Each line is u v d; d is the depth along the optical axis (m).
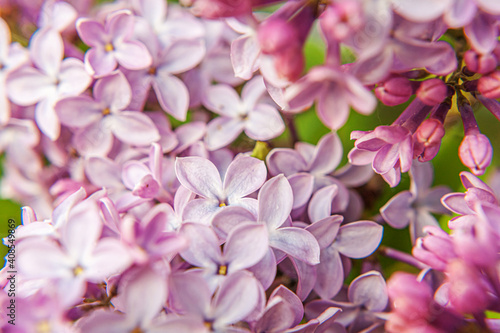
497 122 0.17
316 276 0.15
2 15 0.17
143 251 0.13
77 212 0.13
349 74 0.13
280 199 0.15
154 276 0.13
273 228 0.14
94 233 0.13
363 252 0.15
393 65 0.13
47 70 0.16
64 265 0.13
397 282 0.13
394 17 0.13
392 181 0.15
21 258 0.13
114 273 0.14
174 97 0.17
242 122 0.17
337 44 0.13
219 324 0.13
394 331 0.13
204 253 0.14
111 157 0.17
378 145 0.14
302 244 0.14
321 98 0.13
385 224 0.17
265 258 0.14
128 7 0.18
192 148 0.16
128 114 0.16
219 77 0.18
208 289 0.13
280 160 0.16
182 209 0.15
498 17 0.13
